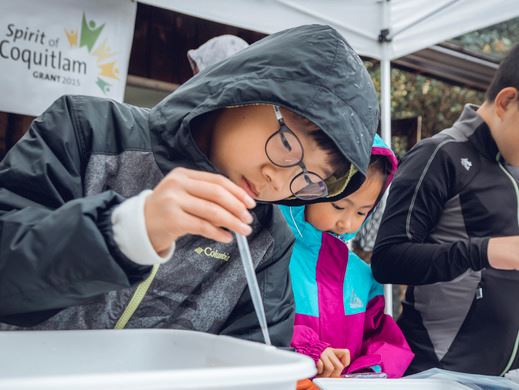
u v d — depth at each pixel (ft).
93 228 2.23
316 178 3.18
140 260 2.26
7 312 2.43
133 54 9.64
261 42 3.31
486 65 12.57
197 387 1.63
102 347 2.51
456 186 4.96
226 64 3.24
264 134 3.00
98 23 7.50
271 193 3.15
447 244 4.66
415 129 12.47
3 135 8.57
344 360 4.45
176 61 10.09
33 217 2.40
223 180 2.27
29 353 2.38
